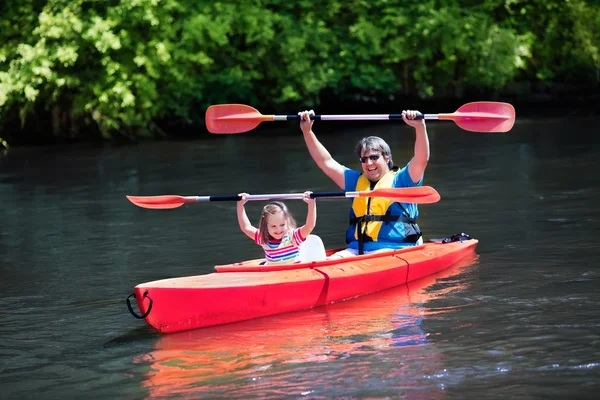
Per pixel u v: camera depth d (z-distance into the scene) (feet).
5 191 76.28
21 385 28.37
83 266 46.01
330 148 101.24
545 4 143.74
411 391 26.13
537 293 36.86
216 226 56.29
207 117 47.80
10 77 111.24
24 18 118.62
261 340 32.22
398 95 141.18
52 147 114.52
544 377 26.78
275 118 46.60
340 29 130.00
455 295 37.52
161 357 30.63
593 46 143.33
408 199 39.42
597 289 36.96
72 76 115.14
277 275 36.78
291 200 65.82
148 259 47.11
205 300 34.09
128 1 110.93
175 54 117.29
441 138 105.50
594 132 101.14
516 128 111.14
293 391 26.55
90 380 28.58
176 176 81.46
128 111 118.93
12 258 48.70
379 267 39.65
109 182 79.61
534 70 146.61
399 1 131.44
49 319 36.14
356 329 33.04
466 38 132.57
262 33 120.26
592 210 54.90
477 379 26.86
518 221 53.01
